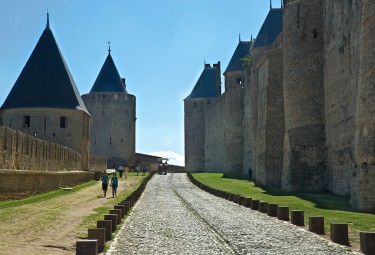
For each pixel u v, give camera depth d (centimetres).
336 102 3166
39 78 5888
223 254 1176
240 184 4384
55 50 6034
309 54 3516
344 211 2158
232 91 6900
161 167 6981
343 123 3023
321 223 1556
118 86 9731
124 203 2189
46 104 5791
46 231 1625
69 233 1581
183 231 1595
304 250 1230
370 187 2219
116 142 9556
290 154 3534
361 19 2536
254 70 5403
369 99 2308
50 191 3538
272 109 4238
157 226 1733
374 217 1902
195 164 9106
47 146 3628
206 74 9362
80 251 1059
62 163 4181
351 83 2872
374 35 2320
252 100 5388
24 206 2495
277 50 4262
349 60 2931
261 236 1471
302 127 3500
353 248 1266
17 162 2892
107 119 9556
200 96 9138
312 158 3431
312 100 3478
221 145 7706
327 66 3372
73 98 5966
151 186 4594
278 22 5500
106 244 1330
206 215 2111
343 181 3011
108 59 9919
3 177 2589
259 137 4475
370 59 2325
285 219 1922
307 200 2673
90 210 2380
